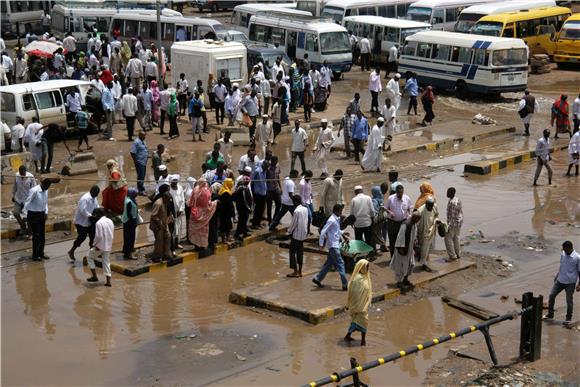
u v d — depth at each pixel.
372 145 25.56
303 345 14.30
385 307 16.06
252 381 12.92
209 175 19.95
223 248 19.19
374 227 18.28
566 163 27.72
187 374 13.16
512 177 25.91
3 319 15.30
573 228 21.03
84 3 47.03
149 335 14.70
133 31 45.06
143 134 22.42
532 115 32.00
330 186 19.20
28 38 42.59
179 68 34.56
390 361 12.47
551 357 13.87
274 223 20.00
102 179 23.53
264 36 43.84
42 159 24.33
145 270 17.73
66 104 28.23
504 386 12.67
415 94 34.50
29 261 18.31
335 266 16.42
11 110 26.92
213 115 32.91
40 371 13.24
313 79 34.22
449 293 16.78
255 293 16.23
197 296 16.55
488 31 43.06
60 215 20.84
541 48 45.00
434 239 17.97
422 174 25.95
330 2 48.81
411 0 50.06
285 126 30.94
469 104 37.41
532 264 18.59
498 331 15.13
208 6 65.06
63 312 15.69
